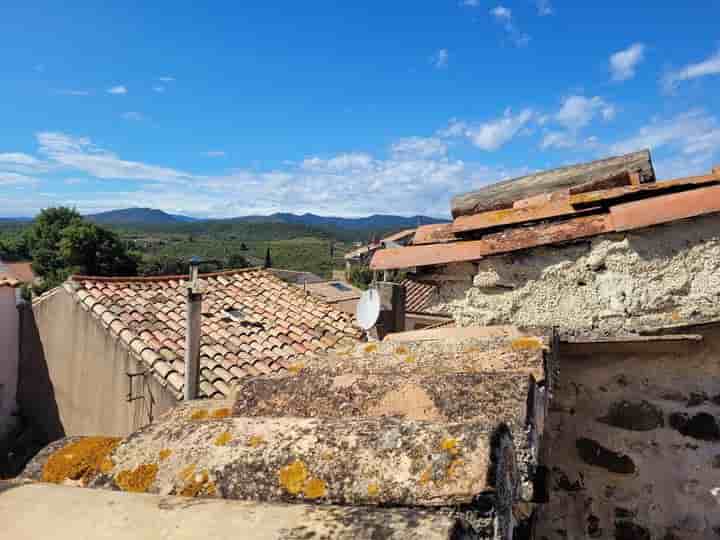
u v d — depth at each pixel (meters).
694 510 2.77
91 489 1.43
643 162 3.17
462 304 3.37
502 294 3.19
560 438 3.05
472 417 1.73
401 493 1.24
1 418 11.23
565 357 3.05
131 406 7.61
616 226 2.75
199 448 1.61
